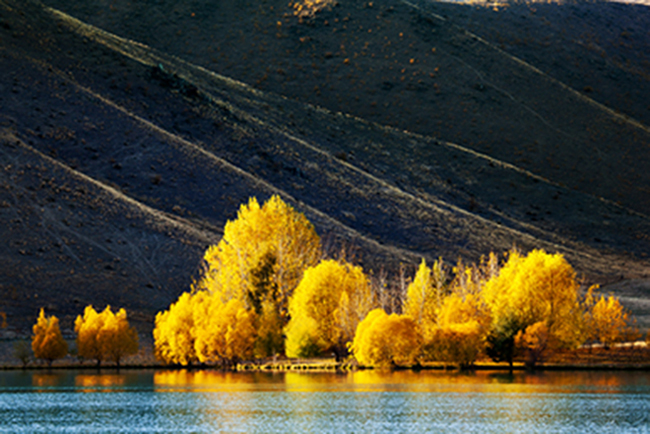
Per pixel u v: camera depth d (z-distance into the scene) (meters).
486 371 121.75
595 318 136.75
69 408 90.12
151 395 99.62
